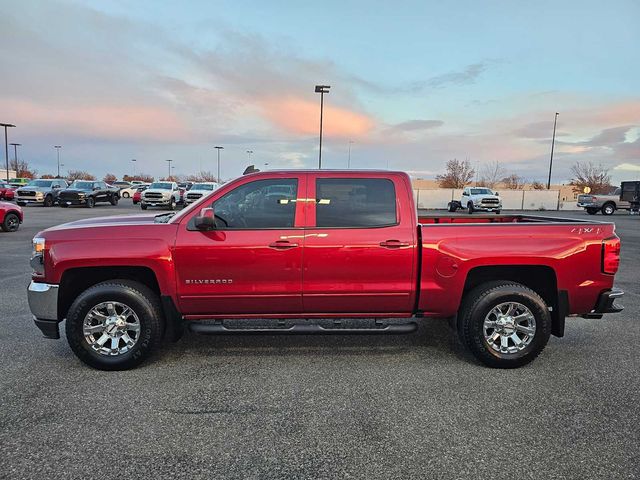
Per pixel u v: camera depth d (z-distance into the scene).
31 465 2.73
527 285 4.57
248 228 4.16
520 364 4.23
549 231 4.23
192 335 5.12
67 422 3.23
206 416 3.33
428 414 3.39
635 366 4.34
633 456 2.86
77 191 30.22
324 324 4.39
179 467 2.73
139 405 3.49
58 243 4.06
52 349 4.65
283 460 2.80
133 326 4.12
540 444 2.99
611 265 4.24
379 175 4.29
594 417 3.35
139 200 37.69
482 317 4.19
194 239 4.09
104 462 2.77
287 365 4.29
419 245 4.20
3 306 6.24
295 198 4.21
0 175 73.19
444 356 4.55
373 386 3.86
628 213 34.16
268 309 4.25
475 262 4.18
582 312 4.34
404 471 2.70
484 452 2.90
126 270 4.32
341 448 2.94
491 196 31.92
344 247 4.15
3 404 3.49
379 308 4.30
